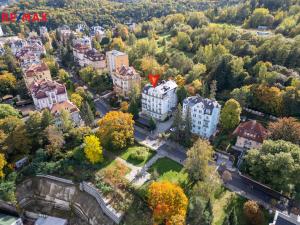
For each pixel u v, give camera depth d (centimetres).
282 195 7638
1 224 8069
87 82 16038
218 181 7588
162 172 8850
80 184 8875
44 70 14950
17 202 8812
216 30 18350
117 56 15400
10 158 9662
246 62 13512
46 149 9531
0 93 14662
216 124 10969
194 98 10794
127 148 10175
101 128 9962
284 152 7419
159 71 14638
